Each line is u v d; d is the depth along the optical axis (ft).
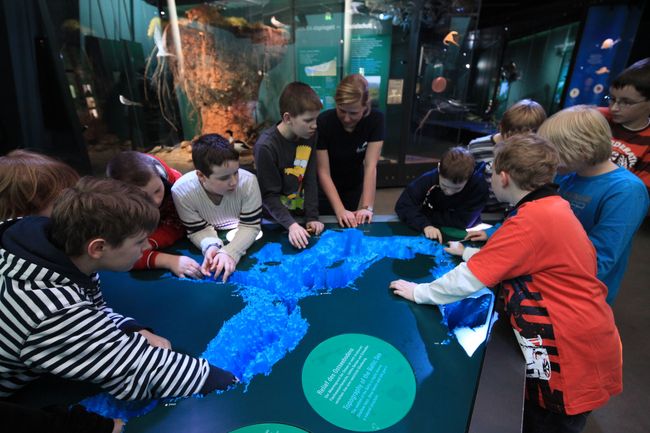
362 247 4.66
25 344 2.23
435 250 4.60
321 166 6.21
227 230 5.00
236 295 3.69
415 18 12.37
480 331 3.18
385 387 2.60
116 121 13.23
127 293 3.71
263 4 12.35
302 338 3.08
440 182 5.14
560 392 3.02
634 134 5.43
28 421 1.99
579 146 3.68
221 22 12.58
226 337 3.09
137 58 12.71
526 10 17.81
